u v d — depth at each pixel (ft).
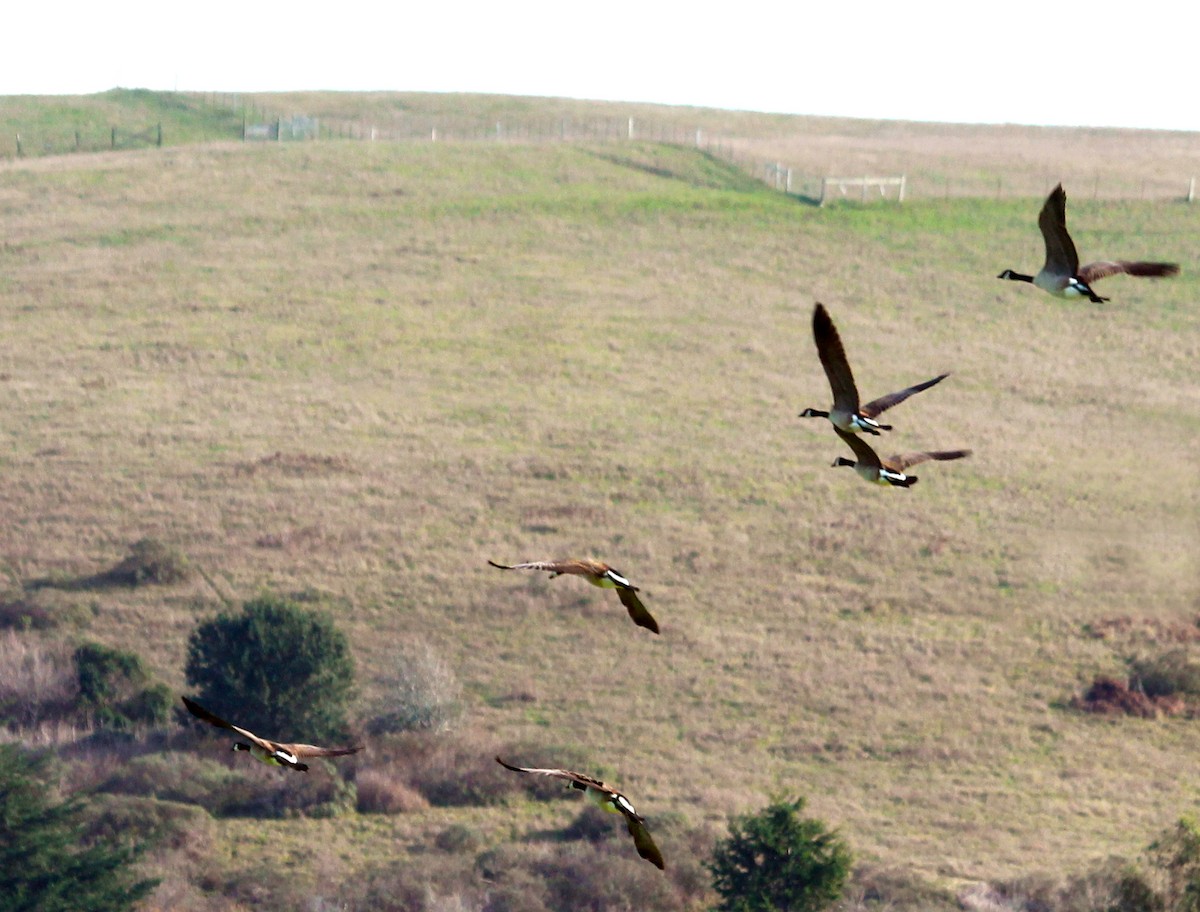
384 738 141.69
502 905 108.27
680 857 115.55
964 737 144.77
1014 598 176.14
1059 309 283.79
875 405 32.83
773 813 110.32
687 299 285.02
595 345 260.42
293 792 130.52
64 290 275.80
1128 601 174.50
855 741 143.74
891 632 167.53
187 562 177.37
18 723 143.74
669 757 140.05
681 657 161.07
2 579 173.88
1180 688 153.07
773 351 261.03
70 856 103.60
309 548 183.42
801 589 177.68
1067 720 148.56
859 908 106.83
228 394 233.96
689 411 234.38
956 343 266.57
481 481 205.26
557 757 137.28
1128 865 106.32
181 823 121.49
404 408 231.50
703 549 187.01
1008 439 224.74
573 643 164.14
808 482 209.15
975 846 122.83
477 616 169.48
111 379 237.45
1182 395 243.40
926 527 194.80
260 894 111.24
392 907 108.68
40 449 210.79
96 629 162.91
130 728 143.43
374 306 274.57
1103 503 202.49
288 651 143.33
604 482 206.08
